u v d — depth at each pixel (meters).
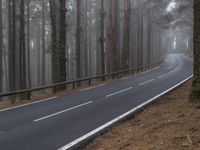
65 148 10.32
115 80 36.12
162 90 24.36
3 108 19.36
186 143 8.68
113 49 43.03
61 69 29.88
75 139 11.34
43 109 18.06
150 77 38.12
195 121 10.97
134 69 47.47
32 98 24.47
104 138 11.42
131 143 10.00
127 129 12.17
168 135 9.84
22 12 34.75
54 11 33.53
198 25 13.45
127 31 47.19
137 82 32.25
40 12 66.62
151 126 11.66
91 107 17.98
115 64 43.19
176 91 22.16
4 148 10.48
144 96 21.44
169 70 51.25
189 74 41.16
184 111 12.98
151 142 9.59
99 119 14.57
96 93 24.53
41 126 13.59
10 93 21.80
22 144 10.88
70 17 62.56
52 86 26.52
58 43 30.02
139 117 13.99
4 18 65.44
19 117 15.88
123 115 15.15
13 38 34.91
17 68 48.31
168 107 15.12
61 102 20.56
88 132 12.26
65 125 13.62
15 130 13.01
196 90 14.02
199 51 13.66
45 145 10.70
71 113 16.39
